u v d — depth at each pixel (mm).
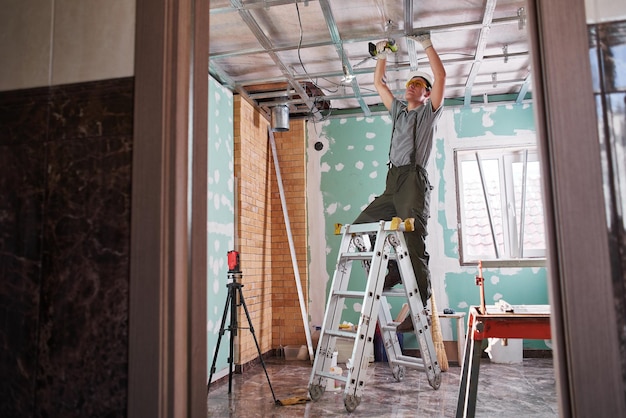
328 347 3879
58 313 1488
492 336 2506
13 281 1528
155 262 1427
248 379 4672
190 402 1488
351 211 5980
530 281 5488
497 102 5738
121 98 1521
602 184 1263
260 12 3791
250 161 5465
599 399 1200
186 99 1554
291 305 5871
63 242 1512
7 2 1648
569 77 1304
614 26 1319
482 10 3844
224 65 4738
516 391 3988
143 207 1451
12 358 1501
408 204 3637
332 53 4570
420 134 3697
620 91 1299
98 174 1512
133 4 1558
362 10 3799
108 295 1463
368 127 6059
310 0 3516
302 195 6031
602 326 1221
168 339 1429
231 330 4145
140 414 1385
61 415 1451
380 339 5441
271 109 5676
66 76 1571
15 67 1610
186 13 1576
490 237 5711
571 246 1251
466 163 5867
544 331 2473
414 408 3551
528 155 5750
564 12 1327
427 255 3936
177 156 1491
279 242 5969
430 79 3949
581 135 1281
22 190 1558
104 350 1446
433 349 4047
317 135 6148
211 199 4621
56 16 1605
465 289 5598
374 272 3586
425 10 3850
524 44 4477
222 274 4801
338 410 3535
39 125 1568
